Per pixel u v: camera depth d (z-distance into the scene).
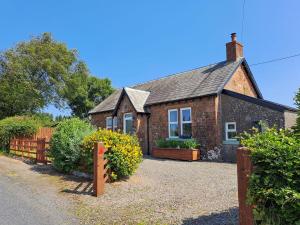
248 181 3.73
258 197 3.53
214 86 16.75
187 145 16.19
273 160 3.46
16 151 18.67
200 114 16.95
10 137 20.06
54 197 7.96
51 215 6.35
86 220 6.00
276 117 13.62
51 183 9.77
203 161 15.61
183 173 11.38
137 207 6.81
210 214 5.90
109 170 9.36
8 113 33.59
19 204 7.24
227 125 15.93
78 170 10.89
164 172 11.64
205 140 16.53
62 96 36.34
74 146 10.83
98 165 8.16
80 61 37.97
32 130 20.47
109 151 9.46
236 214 5.75
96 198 7.78
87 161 9.96
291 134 4.21
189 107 17.64
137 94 21.59
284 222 3.30
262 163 3.60
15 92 32.16
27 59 33.34
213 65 19.97
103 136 9.81
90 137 10.12
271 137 3.83
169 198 7.49
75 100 43.22
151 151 19.98
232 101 15.73
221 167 13.01
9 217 6.18
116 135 9.98
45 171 12.19
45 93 35.78
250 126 14.66
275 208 3.36
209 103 16.50
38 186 9.37
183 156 16.08
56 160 11.57
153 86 23.75
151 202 7.19
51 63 34.19
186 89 18.75
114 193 8.22
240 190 3.98
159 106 19.75
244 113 15.05
